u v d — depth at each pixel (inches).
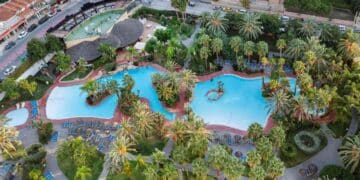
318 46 4827.8
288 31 5428.2
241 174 3656.5
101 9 6688.0
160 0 6776.6
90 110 5044.3
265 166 3762.3
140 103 4507.9
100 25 6186.0
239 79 5206.7
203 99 5012.3
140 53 5698.8
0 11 6481.3
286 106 4323.3
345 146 3823.8
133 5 6589.6
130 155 4320.9
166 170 3740.2
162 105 4982.8
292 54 5049.2
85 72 5551.2
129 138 4183.1
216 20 5634.8
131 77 5157.5
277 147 4074.8
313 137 4269.2
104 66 5575.8
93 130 4719.5
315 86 4813.0
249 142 4372.5
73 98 5236.2
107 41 5708.7
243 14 5787.4
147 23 6353.3
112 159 3882.9
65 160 4379.9
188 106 4894.2
